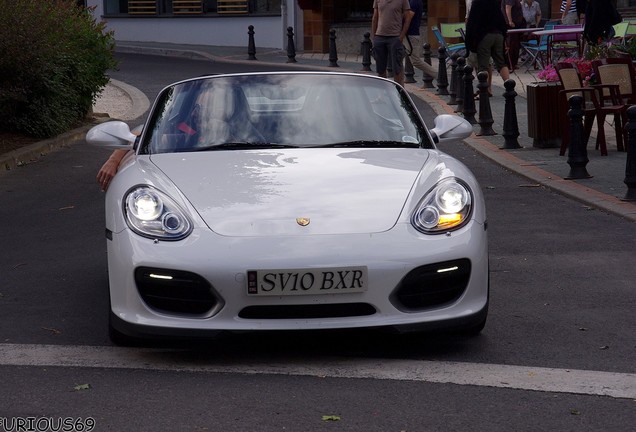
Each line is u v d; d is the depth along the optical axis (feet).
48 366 16.47
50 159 43.60
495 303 20.51
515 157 40.98
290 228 16.24
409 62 73.97
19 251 26.30
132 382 15.58
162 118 20.45
